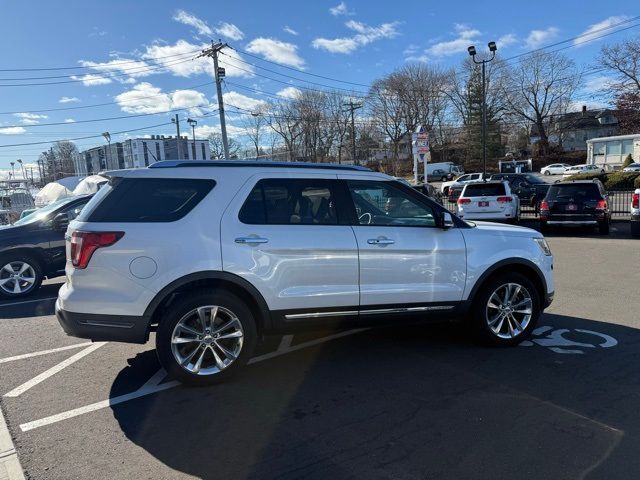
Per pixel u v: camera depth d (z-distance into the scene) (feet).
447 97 256.52
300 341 17.56
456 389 13.15
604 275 27.96
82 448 10.58
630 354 15.48
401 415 11.74
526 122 249.96
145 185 13.46
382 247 14.61
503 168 182.09
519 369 14.46
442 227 15.39
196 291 13.28
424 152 59.82
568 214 45.70
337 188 14.73
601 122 269.85
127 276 12.80
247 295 13.84
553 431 10.82
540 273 16.66
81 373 15.06
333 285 14.21
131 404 12.70
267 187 14.12
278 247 13.65
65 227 27.94
